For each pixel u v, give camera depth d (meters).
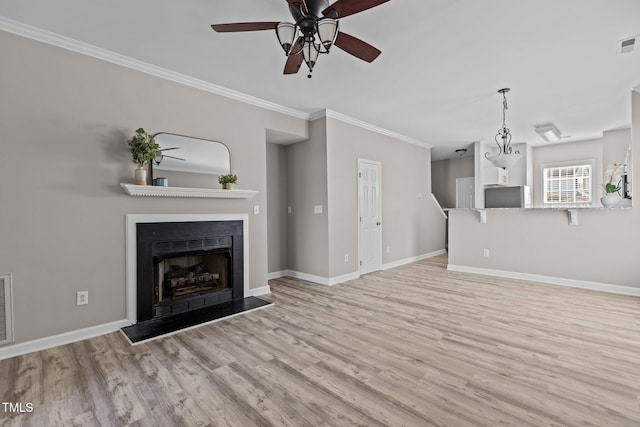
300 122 4.52
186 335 2.69
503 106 4.19
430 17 2.26
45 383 1.95
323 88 3.61
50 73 2.48
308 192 4.72
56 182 2.51
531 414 1.61
